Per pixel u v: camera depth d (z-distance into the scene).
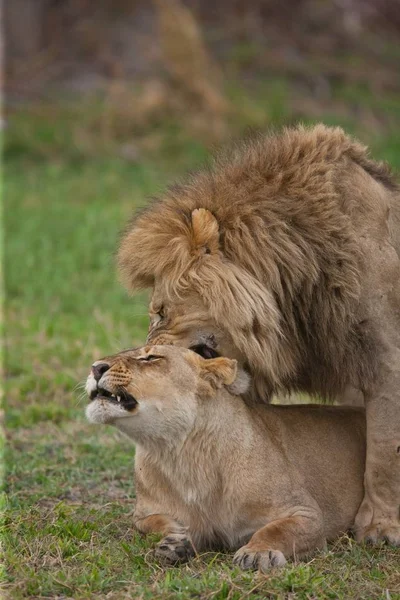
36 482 10.71
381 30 35.97
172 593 7.48
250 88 32.59
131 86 31.83
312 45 34.56
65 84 33.59
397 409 8.81
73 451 11.73
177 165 29.39
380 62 34.34
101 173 28.92
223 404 8.45
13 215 24.97
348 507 8.97
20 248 22.23
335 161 9.24
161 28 31.42
